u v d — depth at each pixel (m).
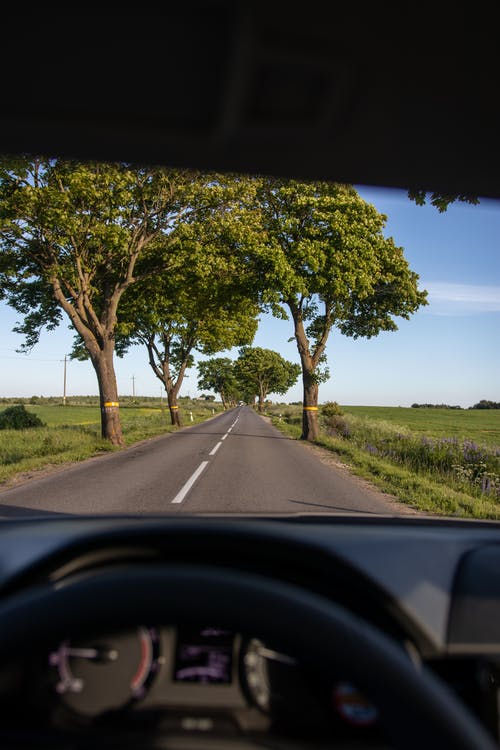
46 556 1.64
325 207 21.55
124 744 1.15
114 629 1.24
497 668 1.71
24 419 27.83
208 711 1.26
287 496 9.36
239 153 1.95
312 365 25.06
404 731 1.13
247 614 1.22
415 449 16.94
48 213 14.79
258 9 1.24
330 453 18.62
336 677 1.18
